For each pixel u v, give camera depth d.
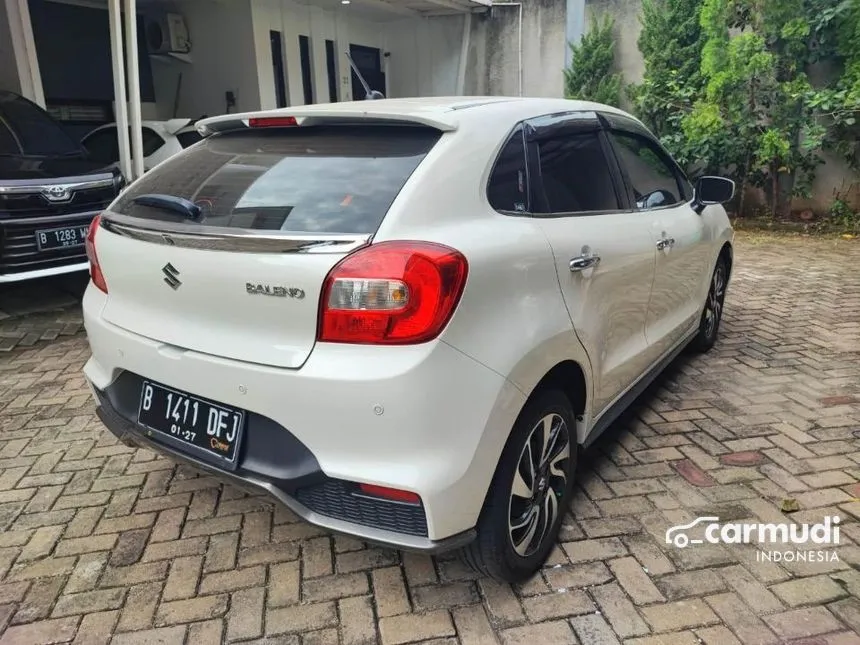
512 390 1.97
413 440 1.79
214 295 1.98
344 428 1.81
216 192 2.19
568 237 2.36
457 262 1.83
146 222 2.23
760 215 9.49
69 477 3.03
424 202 1.92
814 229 8.83
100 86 9.82
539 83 10.98
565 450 2.44
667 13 9.23
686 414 3.54
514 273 2.04
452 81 11.43
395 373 1.75
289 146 2.28
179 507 2.79
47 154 6.25
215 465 2.04
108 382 2.44
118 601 2.25
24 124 6.44
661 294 3.24
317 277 1.79
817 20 8.11
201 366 2.01
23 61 7.96
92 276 2.55
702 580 2.29
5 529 2.65
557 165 2.53
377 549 2.50
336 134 2.25
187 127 8.26
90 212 5.50
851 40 8.01
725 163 9.09
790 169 8.70
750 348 4.55
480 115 2.25
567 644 2.04
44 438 3.41
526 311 2.06
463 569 2.38
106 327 2.34
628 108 10.22
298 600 2.25
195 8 9.85
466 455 1.86
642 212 3.06
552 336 2.14
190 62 10.23
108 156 8.25
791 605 2.17
